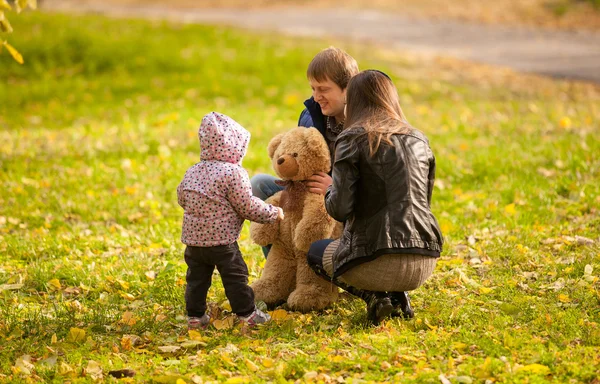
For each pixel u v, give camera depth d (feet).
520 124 55.98
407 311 23.95
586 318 23.02
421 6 152.15
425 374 19.10
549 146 47.37
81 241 34.24
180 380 19.53
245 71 84.64
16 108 70.69
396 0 162.91
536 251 29.96
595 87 72.38
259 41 101.71
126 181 44.06
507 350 20.71
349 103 23.20
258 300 26.03
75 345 22.74
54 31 97.96
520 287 26.35
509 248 30.32
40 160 48.98
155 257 31.78
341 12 150.92
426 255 22.08
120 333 23.90
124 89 77.82
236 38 103.04
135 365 21.12
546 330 22.03
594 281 26.12
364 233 21.94
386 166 21.75
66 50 90.17
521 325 22.76
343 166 21.85
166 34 103.65
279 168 24.62
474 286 26.68
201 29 108.27
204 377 20.16
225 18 143.64
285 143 24.95
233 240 23.66
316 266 24.32
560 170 42.52
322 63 25.02
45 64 87.45
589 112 59.00
